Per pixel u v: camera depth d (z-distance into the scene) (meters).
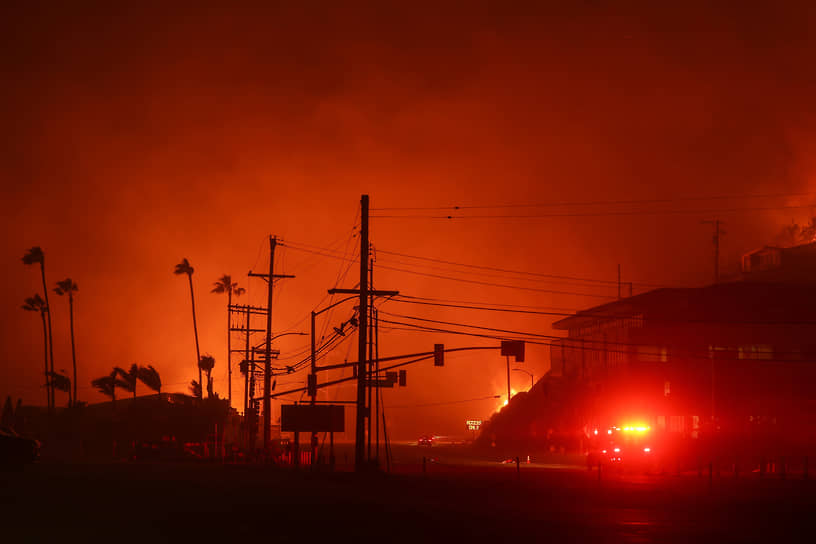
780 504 27.47
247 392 74.38
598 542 16.34
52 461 47.34
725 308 63.47
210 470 41.81
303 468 49.78
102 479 31.22
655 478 43.03
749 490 33.84
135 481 30.78
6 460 34.72
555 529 18.62
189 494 25.73
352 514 21.08
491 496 30.19
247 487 30.20
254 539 15.82
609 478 42.50
